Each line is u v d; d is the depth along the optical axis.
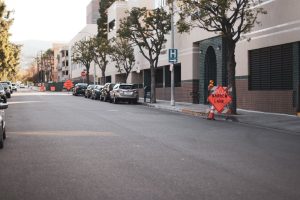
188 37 35.75
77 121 19.77
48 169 9.05
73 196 6.94
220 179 8.12
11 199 6.81
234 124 19.12
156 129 16.70
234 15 22.59
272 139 14.11
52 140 13.42
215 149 11.80
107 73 70.38
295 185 7.70
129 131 15.95
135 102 38.88
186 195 6.96
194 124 18.89
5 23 50.09
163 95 43.09
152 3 48.34
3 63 58.59
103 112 25.84
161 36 37.44
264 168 9.22
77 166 9.35
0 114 12.74
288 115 22.12
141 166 9.35
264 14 24.55
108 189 7.36
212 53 33.19
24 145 12.40
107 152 11.18
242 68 27.03
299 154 11.10
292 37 21.98
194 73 35.09
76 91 58.84
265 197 6.87
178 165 9.48
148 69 50.16
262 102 24.80
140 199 6.73
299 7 21.39
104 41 60.22
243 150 11.69
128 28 37.88
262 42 24.78
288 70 22.75
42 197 6.91
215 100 21.81
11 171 8.88
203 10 23.08
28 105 33.12
